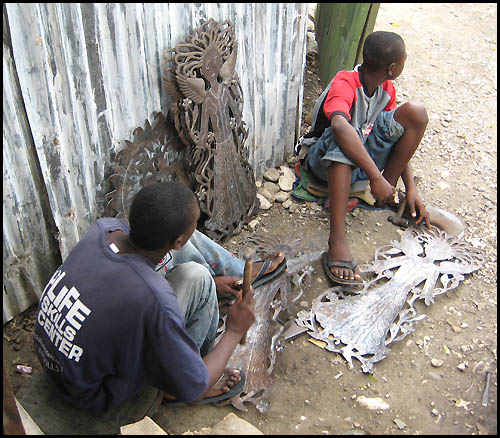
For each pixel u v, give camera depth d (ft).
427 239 10.14
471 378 7.97
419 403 7.62
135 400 6.89
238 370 7.52
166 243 5.71
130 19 7.47
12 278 7.91
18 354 7.89
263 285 8.99
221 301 8.66
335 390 7.73
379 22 16.61
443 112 13.38
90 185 8.14
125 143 8.30
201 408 7.36
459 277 9.41
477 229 10.55
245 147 10.21
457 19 17.10
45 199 7.73
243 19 9.14
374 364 8.08
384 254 9.86
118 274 5.55
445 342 8.48
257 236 10.17
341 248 9.22
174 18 8.07
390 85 9.86
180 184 5.79
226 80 9.03
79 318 5.57
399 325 8.56
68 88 7.13
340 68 12.95
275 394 7.62
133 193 8.61
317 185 10.85
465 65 15.05
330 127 9.76
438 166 11.97
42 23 6.53
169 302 5.55
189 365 5.76
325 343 8.31
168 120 8.79
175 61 8.11
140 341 5.60
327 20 13.73
